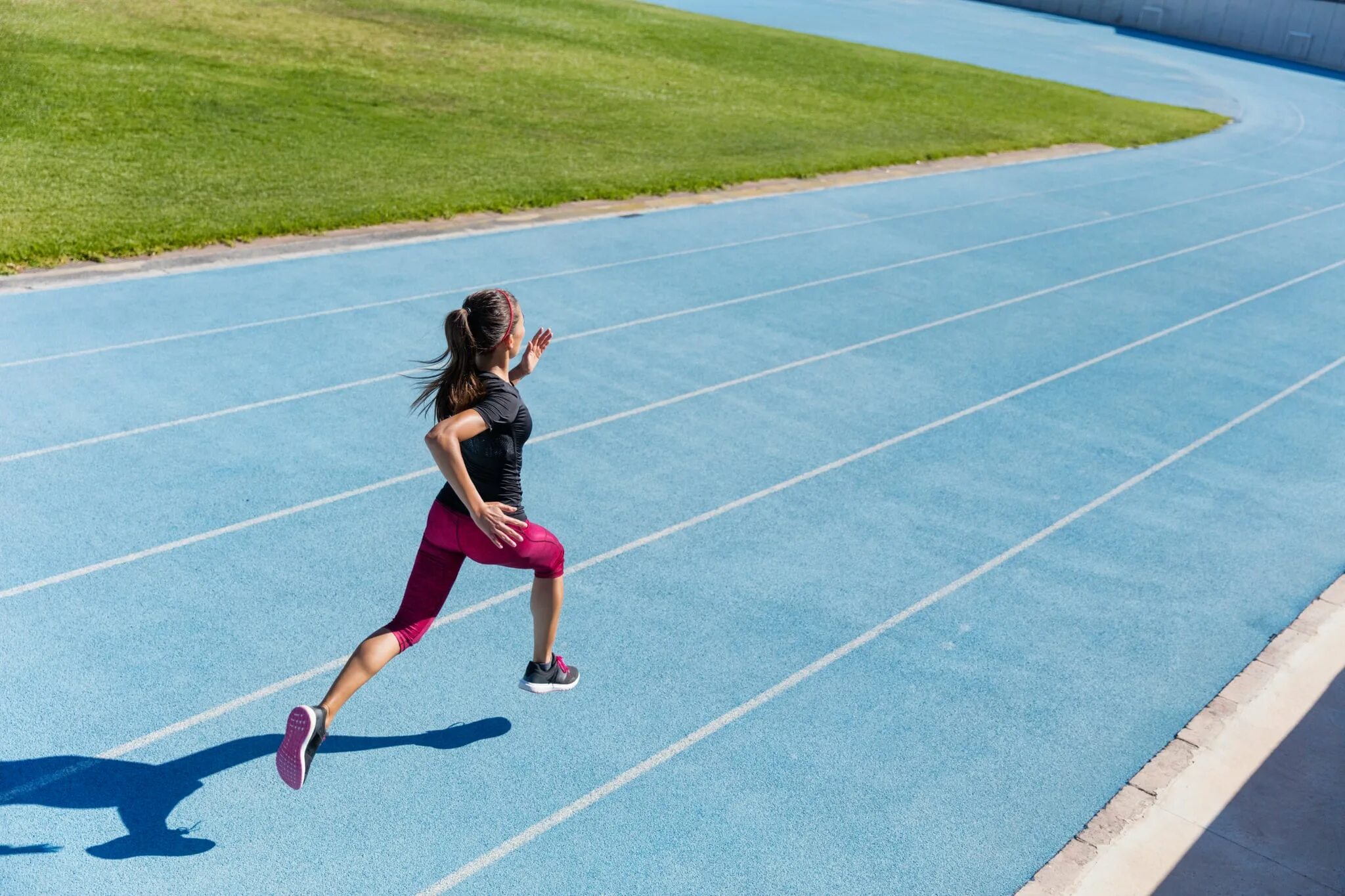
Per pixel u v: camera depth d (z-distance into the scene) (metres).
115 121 16.14
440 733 5.29
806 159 18.98
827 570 7.00
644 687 5.74
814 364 10.44
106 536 6.61
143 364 8.98
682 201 15.88
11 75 17.27
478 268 12.13
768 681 5.89
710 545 7.15
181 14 23.03
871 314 12.05
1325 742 5.77
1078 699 5.99
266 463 7.66
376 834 4.67
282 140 16.45
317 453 7.87
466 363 4.53
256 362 9.27
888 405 9.69
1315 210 19.77
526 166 16.56
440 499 4.70
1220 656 6.51
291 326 10.09
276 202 13.43
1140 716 5.90
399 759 5.10
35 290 10.23
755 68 27.25
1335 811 5.27
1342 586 7.39
